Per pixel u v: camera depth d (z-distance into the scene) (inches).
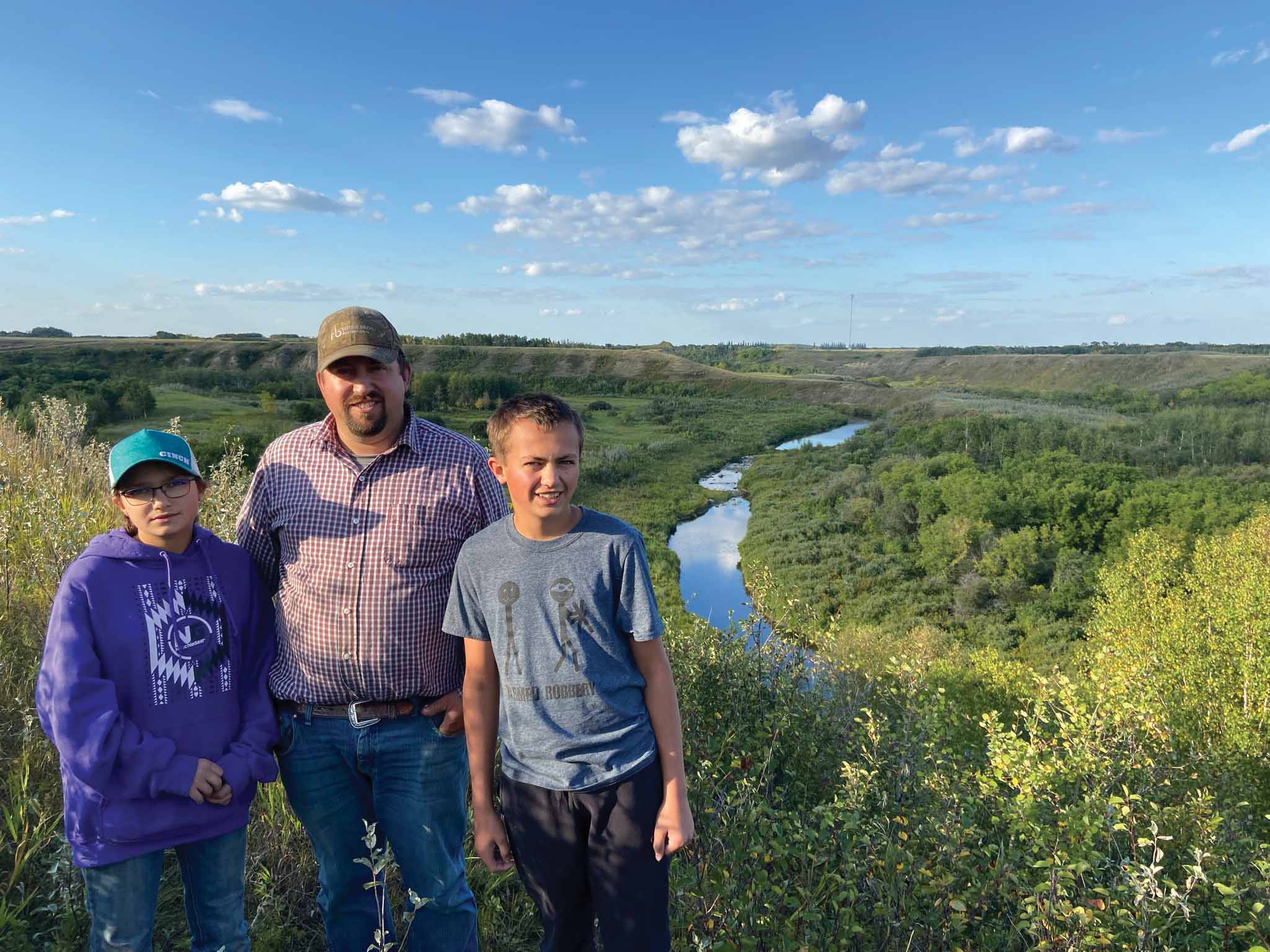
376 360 81.0
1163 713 190.4
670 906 104.3
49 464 271.6
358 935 90.5
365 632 83.9
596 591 74.5
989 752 158.4
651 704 77.3
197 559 83.7
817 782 154.4
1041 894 103.9
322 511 85.0
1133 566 951.0
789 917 95.3
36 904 98.7
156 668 78.2
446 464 87.4
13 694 128.8
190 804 78.4
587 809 74.4
